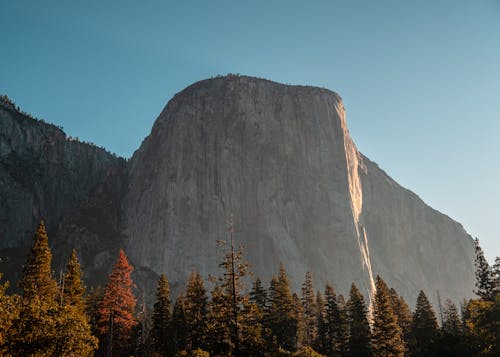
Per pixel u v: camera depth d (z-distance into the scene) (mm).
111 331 53938
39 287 51625
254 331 41969
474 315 44875
